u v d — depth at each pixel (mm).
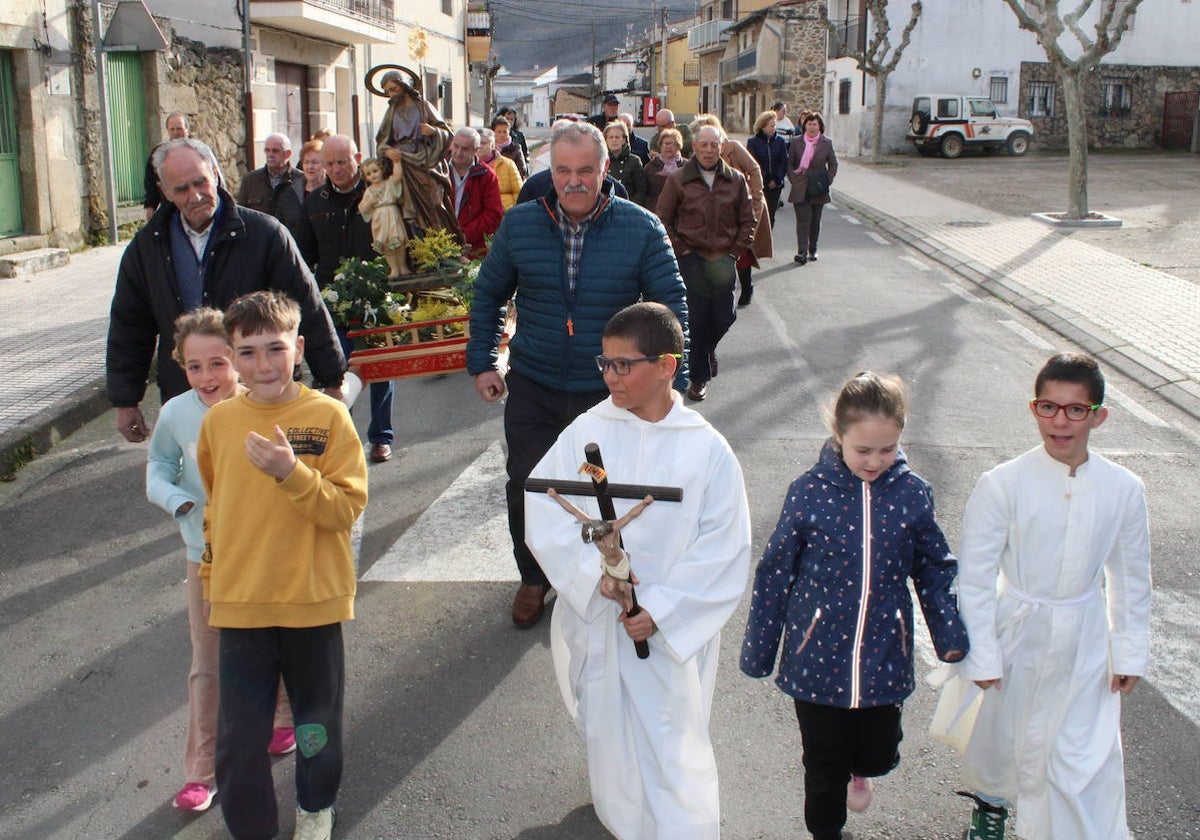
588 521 2932
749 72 46812
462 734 3895
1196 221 16516
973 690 3143
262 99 19516
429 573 5184
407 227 6934
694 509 3053
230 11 18156
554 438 4613
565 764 3721
